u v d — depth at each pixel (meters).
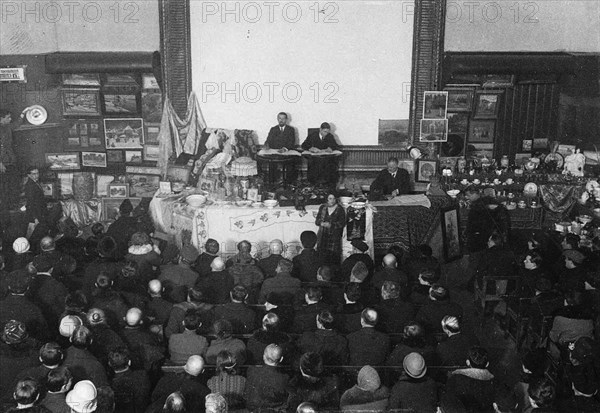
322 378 5.34
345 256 9.55
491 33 11.99
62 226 10.98
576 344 5.60
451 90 11.67
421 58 11.61
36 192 10.94
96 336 5.79
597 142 11.34
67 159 11.95
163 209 9.95
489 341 7.62
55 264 7.45
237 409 5.29
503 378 6.96
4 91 11.75
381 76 11.72
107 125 12.05
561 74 11.41
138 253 7.68
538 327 7.10
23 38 11.86
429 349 5.73
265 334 5.88
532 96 11.62
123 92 11.91
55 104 11.97
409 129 11.84
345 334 6.26
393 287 6.42
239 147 11.13
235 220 9.46
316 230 9.50
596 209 10.48
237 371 5.52
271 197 9.84
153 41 12.08
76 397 4.83
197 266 7.82
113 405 5.00
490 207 10.38
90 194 11.81
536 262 7.73
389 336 6.21
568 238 8.22
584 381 5.32
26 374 5.27
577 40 11.81
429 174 11.18
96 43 12.08
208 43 11.66
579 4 11.73
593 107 11.38
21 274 6.58
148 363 5.74
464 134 11.80
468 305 8.31
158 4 11.55
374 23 11.55
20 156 11.73
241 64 11.75
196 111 11.84
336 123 11.86
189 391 5.25
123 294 6.60
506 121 11.70
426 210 9.90
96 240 8.60
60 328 5.95
